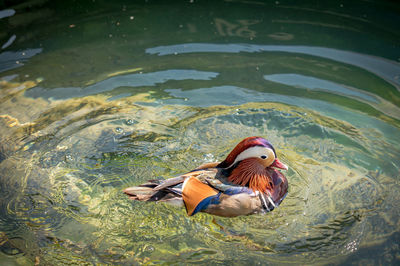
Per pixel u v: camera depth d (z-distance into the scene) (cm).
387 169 511
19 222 437
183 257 402
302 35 789
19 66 715
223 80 679
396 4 897
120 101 634
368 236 421
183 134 570
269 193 470
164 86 668
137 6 915
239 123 591
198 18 859
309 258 401
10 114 603
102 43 781
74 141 552
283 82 670
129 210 455
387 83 661
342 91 648
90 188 482
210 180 460
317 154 538
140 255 402
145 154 535
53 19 865
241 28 817
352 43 761
